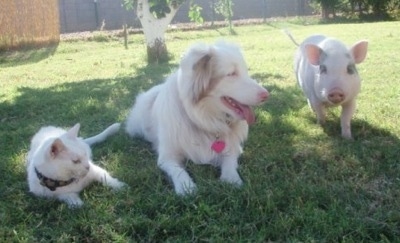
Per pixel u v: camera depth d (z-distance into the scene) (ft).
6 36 22.40
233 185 4.65
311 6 36.63
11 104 9.16
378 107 7.54
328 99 5.89
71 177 4.73
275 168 5.19
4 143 6.77
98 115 8.04
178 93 5.41
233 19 33.68
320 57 6.18
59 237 3.98
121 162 5.67
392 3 34.04
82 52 20.26
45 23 23.54
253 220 4.06
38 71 14.65
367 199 4.39
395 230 3.78
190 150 5.41
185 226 4.00
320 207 4.31
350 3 34.65
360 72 10.93
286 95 8.77
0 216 4.37
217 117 5.26
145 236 3.95
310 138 6.23
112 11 31.04
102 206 4.42
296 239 3.69
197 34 25.38
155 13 15.19
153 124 6.15
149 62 15.44
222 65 4.92
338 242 3.69
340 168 5.11
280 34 23.35
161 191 4.77
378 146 5.72
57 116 8.20
